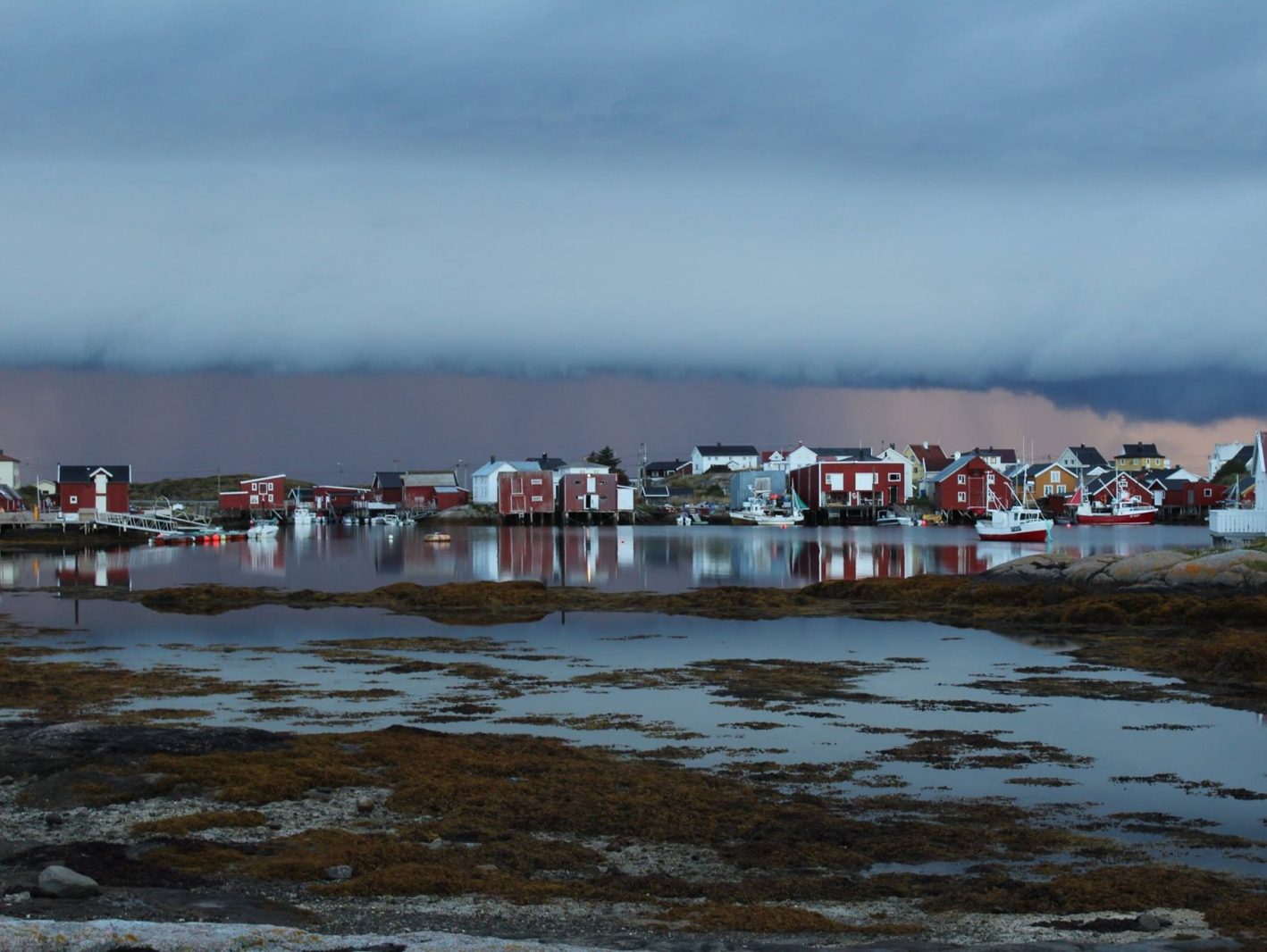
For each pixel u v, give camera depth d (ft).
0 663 131.03
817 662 132.46
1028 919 52.47
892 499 571.28
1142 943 48.49
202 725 97.40
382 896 54.49
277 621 177.06
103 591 228.22
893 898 55.83
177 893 53.42
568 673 125.39
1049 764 83.97
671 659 135.74
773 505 584.40
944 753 87.35
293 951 42.60
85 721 98.63
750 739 92.22
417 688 116.57
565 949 43.78
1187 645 138.31
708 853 62.64
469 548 390.42
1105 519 561.43
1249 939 49.26
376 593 207.10
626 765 80.79
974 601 179.83
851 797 75.10
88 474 471.21
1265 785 78.28
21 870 55.72
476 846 62.80
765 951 47.19
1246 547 194.18
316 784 72.90
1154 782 78.95
